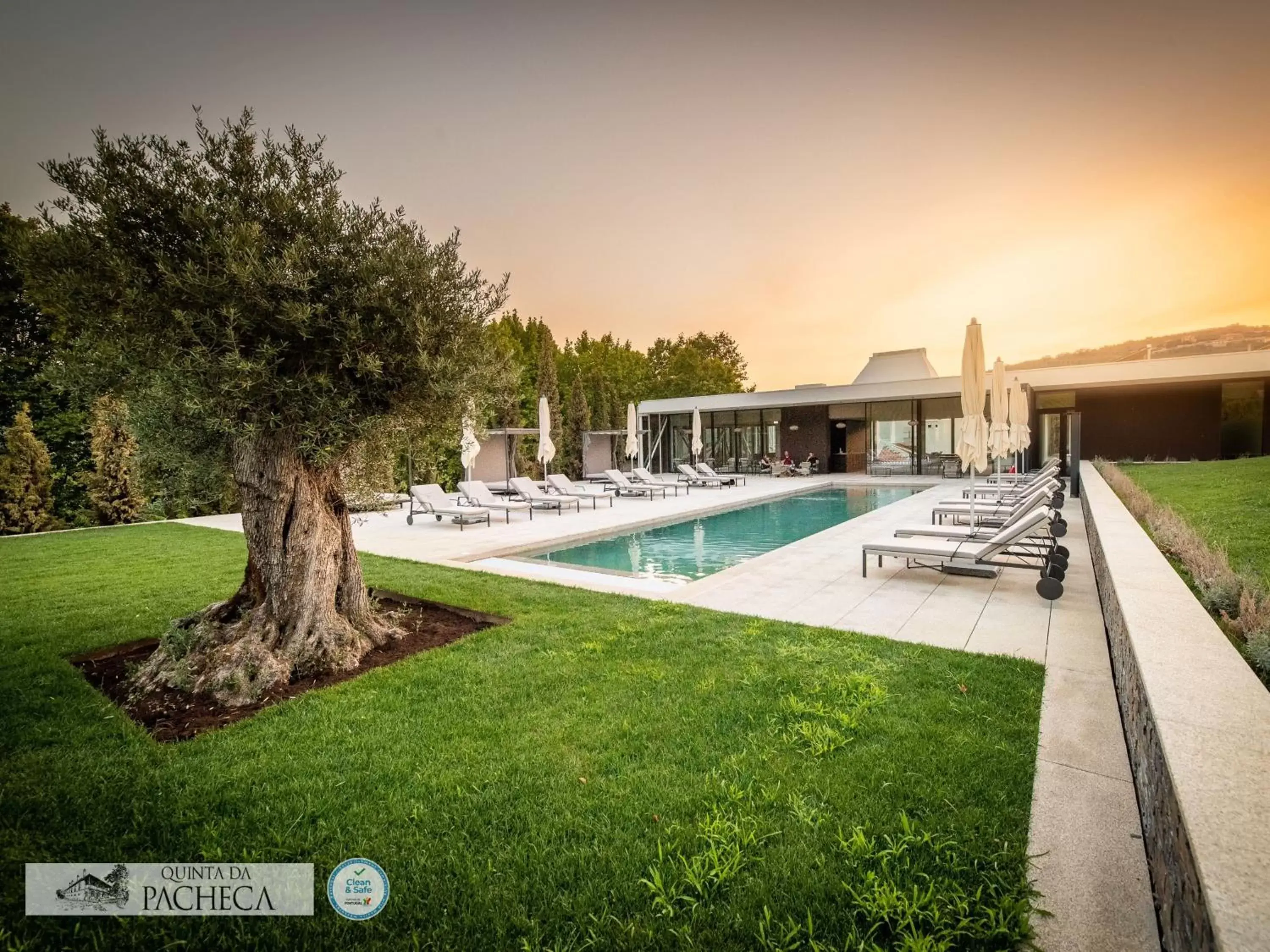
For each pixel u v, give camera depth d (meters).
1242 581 4.24
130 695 4.01
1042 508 7.02
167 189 3.83
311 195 4.28
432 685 3.96
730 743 3.04
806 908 1.95
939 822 2.34
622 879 2.11
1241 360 18.62
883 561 7.85
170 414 4.17
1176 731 1.90
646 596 6.27
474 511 13.26
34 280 3.72
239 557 9.22
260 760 3.03
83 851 2.36
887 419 24.36
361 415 4.27
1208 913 1.17
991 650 4.41
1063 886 2.04
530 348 38.16
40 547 10.62
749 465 27.81
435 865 2.22
